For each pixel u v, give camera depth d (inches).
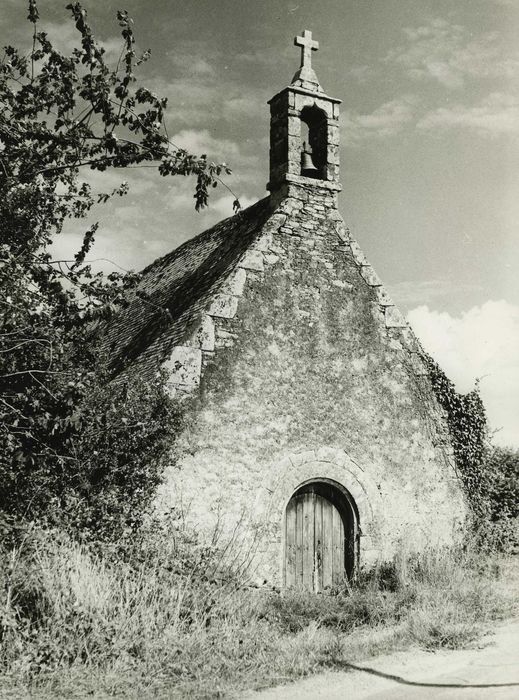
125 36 328.2
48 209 343.6
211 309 436.5
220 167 336.8
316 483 457.1
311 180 492.7
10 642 269.7
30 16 321.4
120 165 333.4
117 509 365.7
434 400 501.4
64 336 336.2
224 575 371.9
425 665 283.1
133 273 340.8
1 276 315.6
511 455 574.6
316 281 475.8
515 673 265.9
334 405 462.9
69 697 245.9
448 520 486.3
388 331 494.6
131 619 293.6
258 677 271.9
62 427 317.4
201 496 409.4
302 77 510.0
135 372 455.2
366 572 450.0
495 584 413.1
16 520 318.3
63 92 327.3
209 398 423.2
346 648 309.3
